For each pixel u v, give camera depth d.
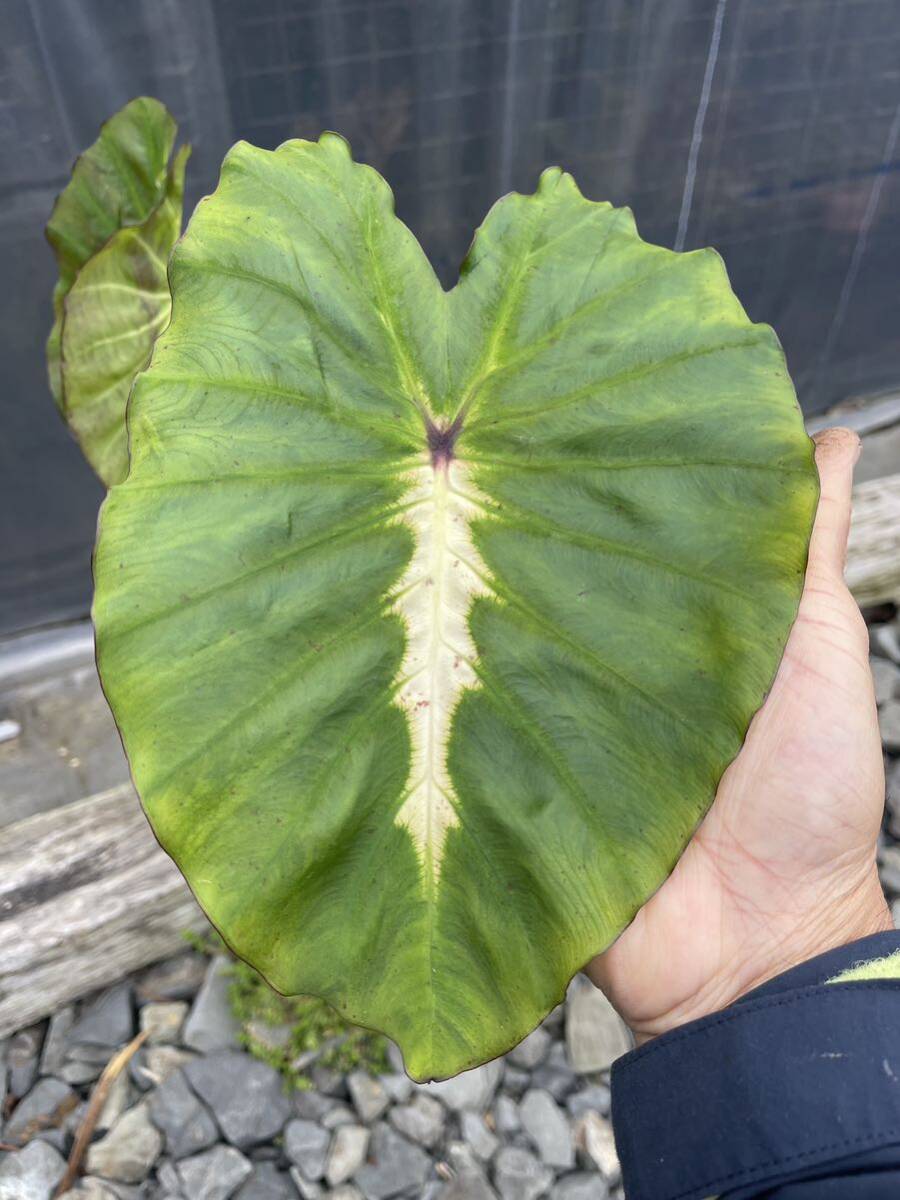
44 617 0.76
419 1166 0.55
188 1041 0.58
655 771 0.24
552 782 0.25
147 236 0.37
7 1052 0.59
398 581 0.25
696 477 0.25
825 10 0.66
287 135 0.59
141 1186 0.54
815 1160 0.24
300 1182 0.54
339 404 0.25
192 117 0.57
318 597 0.24
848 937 0.35
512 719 0.25
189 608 0.23
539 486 0.26
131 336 0.39
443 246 0.68
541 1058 0.60
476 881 0.25
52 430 0.67
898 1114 0.23
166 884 0.57
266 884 0.24
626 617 0.25
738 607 0.24
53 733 0.73
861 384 0.95
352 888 0.24
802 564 0.24
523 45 0.61
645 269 0.26
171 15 0.53
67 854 0.57
